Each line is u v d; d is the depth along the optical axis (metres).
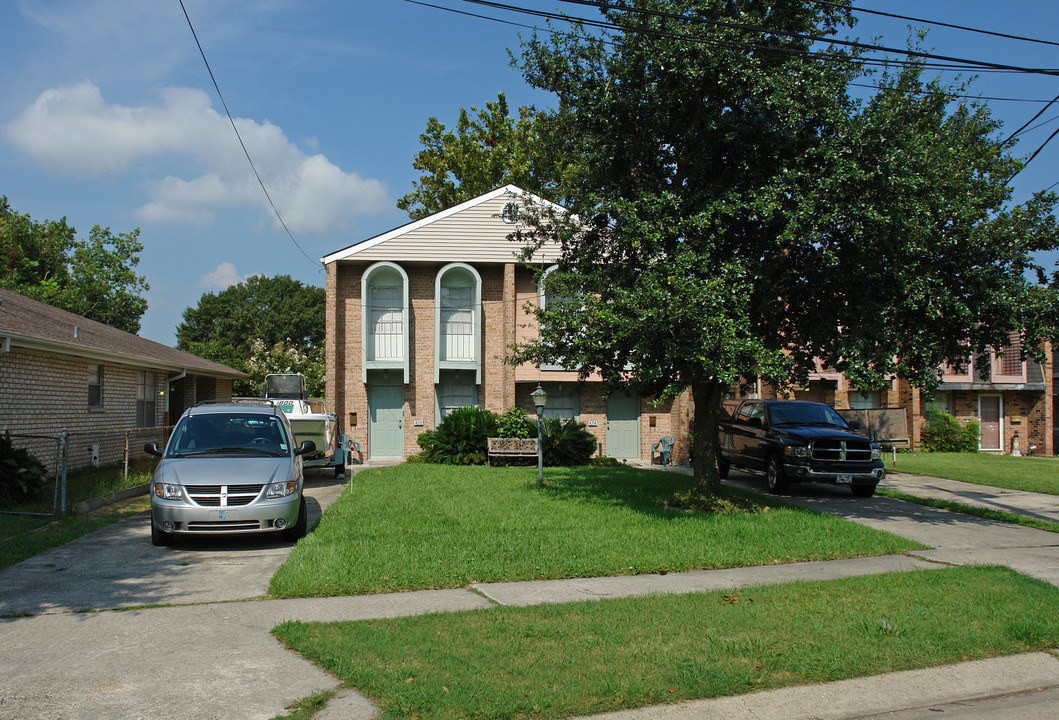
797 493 15.84
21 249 37.34
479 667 5.04
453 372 22.50
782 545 9.44
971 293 11.09
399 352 22.30
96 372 17.58
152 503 9.12
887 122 10.22
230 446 10.17
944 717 4.71
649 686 4.77
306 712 4.42
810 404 16.86
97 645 5.58
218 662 5.23
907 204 10.38
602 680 4.85
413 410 22.28
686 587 7.51
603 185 12.34
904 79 11.02
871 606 6.68
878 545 9.68
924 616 6.39
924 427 28.77
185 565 8.34
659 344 10.42
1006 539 10.58
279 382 23.47
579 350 12.20
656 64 10.85
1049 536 10.84
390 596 7.07
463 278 22.59
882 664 5.36
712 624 6.06
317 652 5.29
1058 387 34.72
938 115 12.48
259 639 5.74
